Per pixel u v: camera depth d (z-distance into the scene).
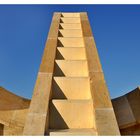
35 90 6.28
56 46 9.66
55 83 7.21
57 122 6.15
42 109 5.54
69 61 8.43
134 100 9.74
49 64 7.74
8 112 10.27
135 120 9.17
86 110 6.24
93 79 6.85
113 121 5.17
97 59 8.04
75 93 7.13
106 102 5.82
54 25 12.69
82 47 9.80
